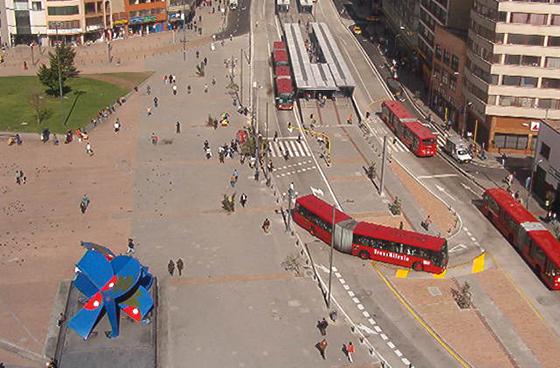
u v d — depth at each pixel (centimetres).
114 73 19688
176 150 14488
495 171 13838
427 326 9094
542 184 12688
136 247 10725
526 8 13625
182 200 12275
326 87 17162
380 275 10194
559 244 10144
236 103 17450
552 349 8712
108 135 15262
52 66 17462
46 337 8688
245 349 8562
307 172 13612
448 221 11788
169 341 8681
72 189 12644
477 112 14825
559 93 14000
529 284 10038
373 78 19538
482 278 10169
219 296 9569
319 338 8788
